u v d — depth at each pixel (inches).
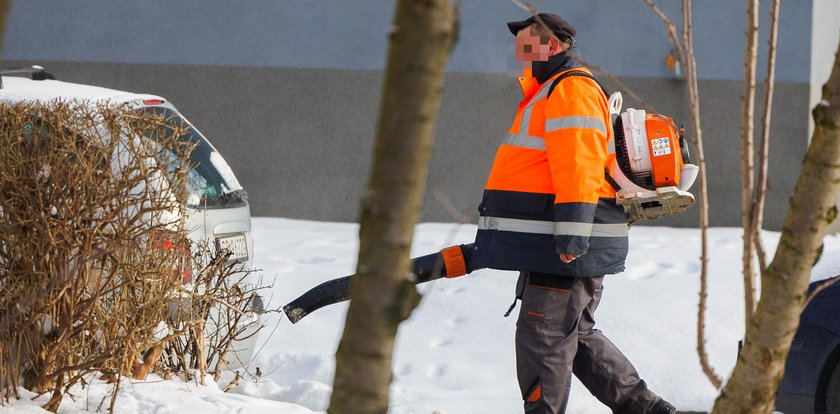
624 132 597.6
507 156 596.7
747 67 257.3
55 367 557.6
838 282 601.3
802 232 251.3
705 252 275.7
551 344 587.5
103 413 546.9
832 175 247.0
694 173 607.2
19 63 1515.7
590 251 585.3
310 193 1524.4
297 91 1513.3
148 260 571.8
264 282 1059.3
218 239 684.7
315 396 681.0
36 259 539.8
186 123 717.9
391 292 178.4
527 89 608.4
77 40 1513.3
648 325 908.6
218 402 593.9
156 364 643.5
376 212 175.5
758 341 261.6
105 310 568.1
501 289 1010.1
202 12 1508.4
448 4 170.9
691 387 767.7
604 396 629.9
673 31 262.1
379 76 1503.4
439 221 1517.0
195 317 630.5
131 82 1518.2
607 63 1493.6
